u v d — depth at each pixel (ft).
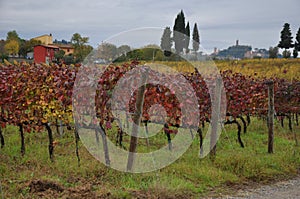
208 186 15.84
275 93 30.78
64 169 16.53
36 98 18.60
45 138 23.17
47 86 18.70
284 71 51.70
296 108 31.48
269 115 22.48
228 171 17.81
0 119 19.30
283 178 17.81
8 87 18.25
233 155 19.95
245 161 18.60
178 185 14.93
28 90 18.56
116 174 16.26
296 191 15.72
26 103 18.69
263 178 17.43
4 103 18.45
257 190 15.76
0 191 12.82
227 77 26.94
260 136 27.68
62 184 14.51
